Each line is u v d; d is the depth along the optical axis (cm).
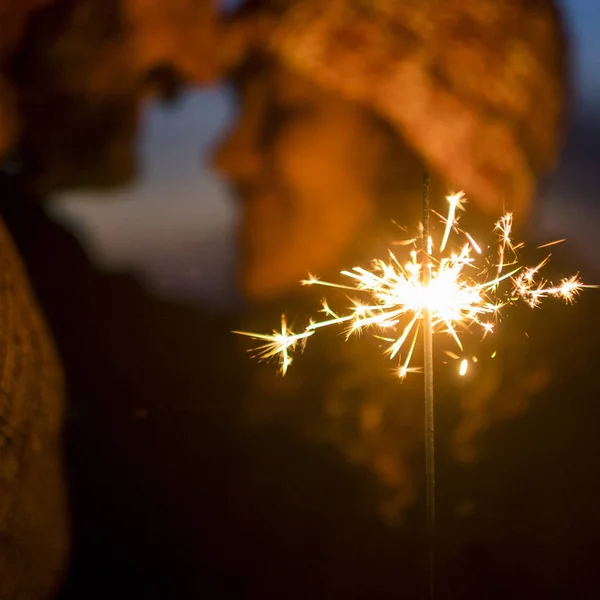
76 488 190
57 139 272
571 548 173
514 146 236
